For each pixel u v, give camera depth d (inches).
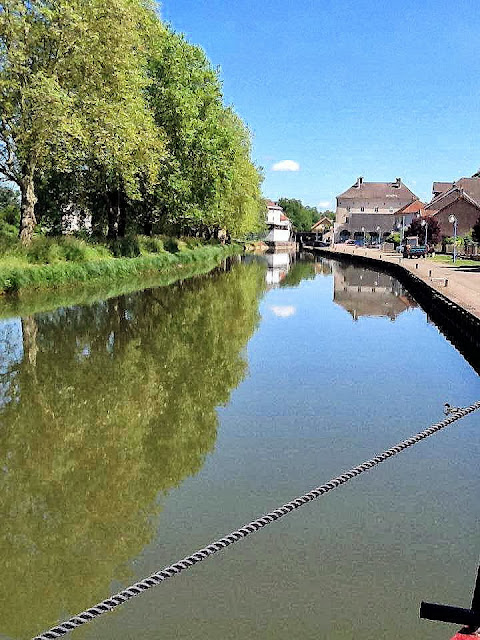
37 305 820.0
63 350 562.3
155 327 705.0
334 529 233.1
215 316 816.9
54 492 267.1
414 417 386.3
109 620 177.0
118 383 452.8
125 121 1020.5
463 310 657.6
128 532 231.8
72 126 904.3
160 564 209.3
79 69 986.1
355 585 195.0
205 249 1913.1
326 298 1113.4
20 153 939.3
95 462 301.7
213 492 267.9
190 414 383.2
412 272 1360.7
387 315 899.4
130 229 1675.7
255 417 379.2
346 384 467.2
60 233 1418.6
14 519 242.1
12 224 1464.1
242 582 196.4
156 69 1396.4
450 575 201.6
